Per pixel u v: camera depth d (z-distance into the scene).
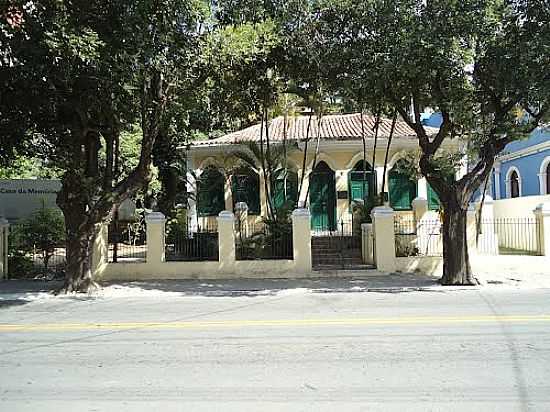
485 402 5.37
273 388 5.94
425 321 9.59
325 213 24.81
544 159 26.12
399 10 13.70
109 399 5.69
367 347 7.67
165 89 14.62
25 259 18.66
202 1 12.67
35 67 11.86
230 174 23.94
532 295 13.13
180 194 25.47
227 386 6.04
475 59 13.64
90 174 15.59
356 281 16.28
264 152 21.98
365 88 14.73
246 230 21.95
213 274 17.61
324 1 15.03
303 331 8.94
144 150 14.99
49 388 6.10
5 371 6.83
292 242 17.77
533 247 18.70
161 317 10.83
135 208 23.91
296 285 15.77
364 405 5.35
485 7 13.09
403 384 5.98
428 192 24.36
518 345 7.61
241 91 17.50
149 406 5.45
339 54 14.85
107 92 13.09
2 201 25.86
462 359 6.93
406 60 13.10
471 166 19.27
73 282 15.09
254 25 14.65
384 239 17.47
